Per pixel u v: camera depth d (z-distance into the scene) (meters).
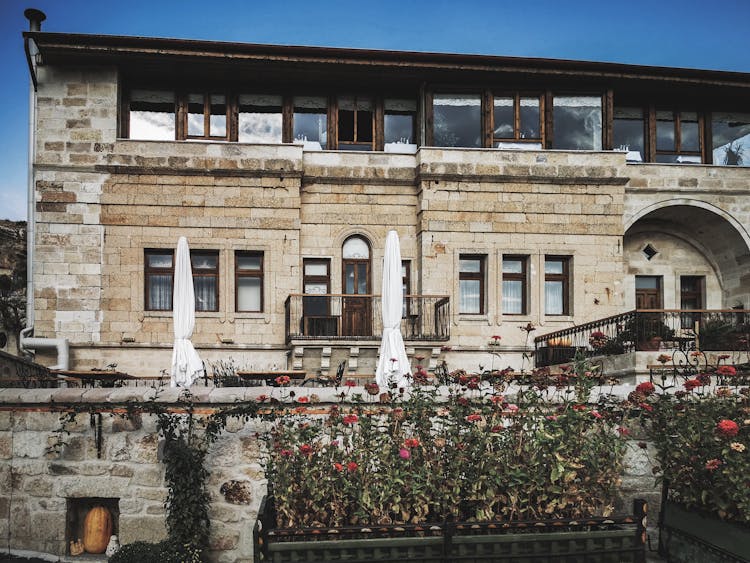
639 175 21.89
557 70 20.98
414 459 7.67
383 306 15.41
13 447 9.23
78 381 18.44
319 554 6.95
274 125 21.27
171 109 20.94
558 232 21.09
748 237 22.17
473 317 20.67
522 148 21.34
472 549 7.04
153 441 9.20
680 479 8.08
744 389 8.99
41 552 9.12
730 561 7.34
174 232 20.14
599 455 7.90
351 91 21.69
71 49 19.31
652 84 21.72
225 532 9.00
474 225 20.83
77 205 19.86
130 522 9.09
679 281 23.42
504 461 7.62
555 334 20.31
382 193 21.22
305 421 9.09
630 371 16.08
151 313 19.84
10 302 25.94
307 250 20.89
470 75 20.98
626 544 7.28
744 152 23.11
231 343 20.05
